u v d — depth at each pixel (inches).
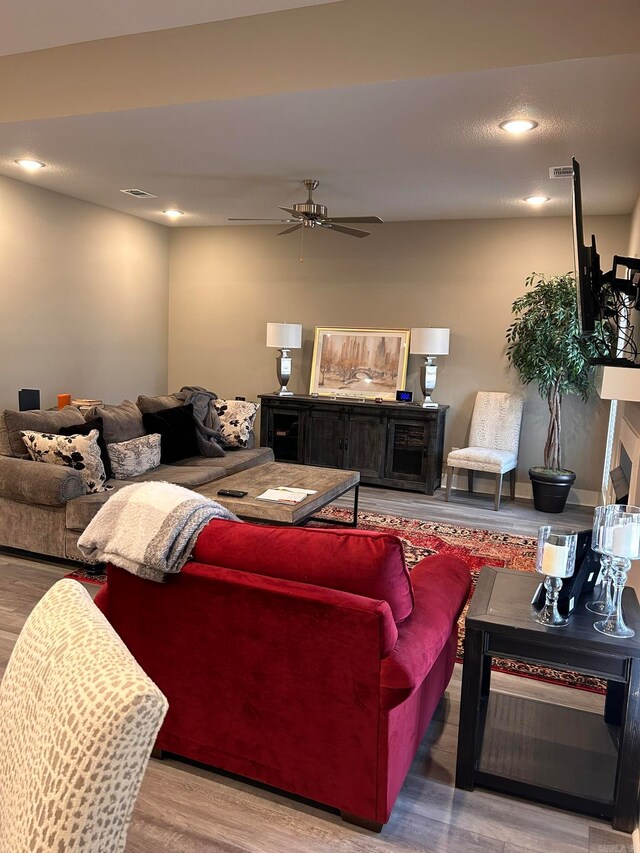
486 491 258.1
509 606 85.8
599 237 235.3
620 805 78.1
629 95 124.1
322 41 127.3
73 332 244.4
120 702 27.9
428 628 79.0
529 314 225.3
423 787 85.0
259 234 285.6
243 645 78.0
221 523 81.9
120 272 268.2
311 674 74.9
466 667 82.4
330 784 76.8
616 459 195.9
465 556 174.7
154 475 182.9
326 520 206.7
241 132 155.5
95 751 27.2
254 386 294.8
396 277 266.1
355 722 73.9
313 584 75.0
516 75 117.6
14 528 158.6
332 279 276.2
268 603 75.2
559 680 114.0
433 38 119.7
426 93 127.3
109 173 200.2
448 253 257.1
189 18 133.6
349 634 71.6
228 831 75.9
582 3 110.9
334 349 276.2
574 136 148.1
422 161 173.0
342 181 198.4
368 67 124.0
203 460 209.0
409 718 79.6
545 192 202.4
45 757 29.3
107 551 82.3
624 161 165.2
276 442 273.7
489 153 163.3
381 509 223.8
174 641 82.2
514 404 246.1
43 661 34.2
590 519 221.6
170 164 187.3
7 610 130.0
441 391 264.1
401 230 263.0
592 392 240.2
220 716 81.9
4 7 130.4
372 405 252.7
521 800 83.2
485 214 242.5
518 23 114.2
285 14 129.5
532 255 246.1
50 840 27.0
